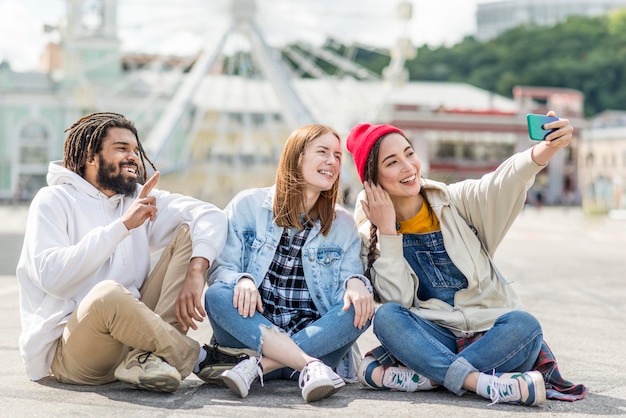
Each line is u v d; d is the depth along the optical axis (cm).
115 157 284
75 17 4575
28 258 271
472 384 258
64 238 275
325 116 3659
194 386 278
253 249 287
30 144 4572
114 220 289
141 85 4591
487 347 260
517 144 5194
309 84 4819
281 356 262
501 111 5194
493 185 283
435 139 5131
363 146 289
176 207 297
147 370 255
